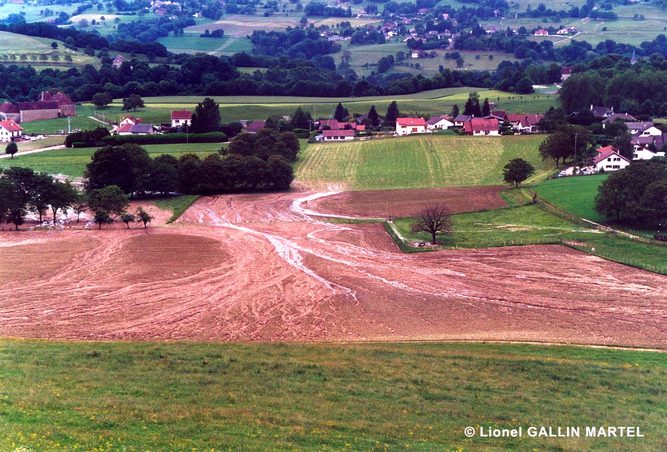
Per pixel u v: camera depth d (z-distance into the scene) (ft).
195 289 298.56
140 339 235.20
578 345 229.04
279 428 142.82
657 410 165.78
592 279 307.99
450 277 315.58
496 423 153.89
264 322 256.73
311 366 189.47
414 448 136.56
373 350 212.23
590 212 433.48
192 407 152.56
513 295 288.30
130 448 125.59
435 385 177.58
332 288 300.61
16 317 258.98
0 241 385.50
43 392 155.43
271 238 399.65
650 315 262.47
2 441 122.52
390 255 360.07
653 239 367.04
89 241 386.52
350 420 150.61
